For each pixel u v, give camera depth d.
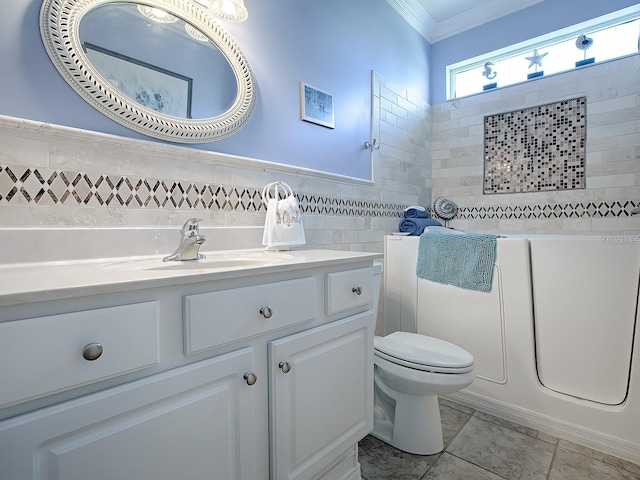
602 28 2.20
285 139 1.60
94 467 0.58
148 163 1.15
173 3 1.23
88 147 1.02
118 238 1.06
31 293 0.51
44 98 0.94
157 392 0.65
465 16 2.59
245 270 0.80
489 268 1.68
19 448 0.51
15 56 0.90
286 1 1.62
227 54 1.37
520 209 2.41
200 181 1.28
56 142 0.96
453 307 1.80
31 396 0.52
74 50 1.00
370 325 1.22
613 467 1.29
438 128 2.79
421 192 2.68
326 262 1.03
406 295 2.00
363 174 2.09
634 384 1.33
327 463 1.03
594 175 2.15
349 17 1.99
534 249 1.57
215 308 0.75
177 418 0.69
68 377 0.55
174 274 0.70
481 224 2.58
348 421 1.11
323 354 1.02
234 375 0.79
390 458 1.36
